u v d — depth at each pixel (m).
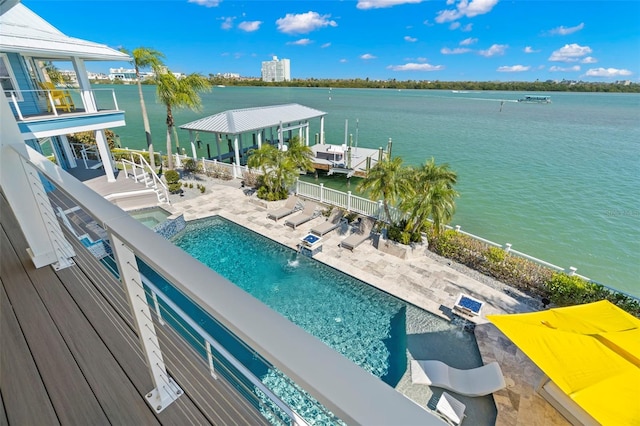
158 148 29.78
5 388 1.98
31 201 2.97
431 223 10.69
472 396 5.68
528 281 8.33
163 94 15.35
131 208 11.89
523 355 6.50
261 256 10.14
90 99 11.38
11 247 3.50
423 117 55.84
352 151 23.72
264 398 5.23
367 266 9.39
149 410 1.84
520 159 26.84
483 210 16.91
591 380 4.26
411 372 6.06
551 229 14.93
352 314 7.81
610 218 15.98
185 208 12.91
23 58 10.77
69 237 3.79
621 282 11.27
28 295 2.79
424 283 8.66
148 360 1.71
